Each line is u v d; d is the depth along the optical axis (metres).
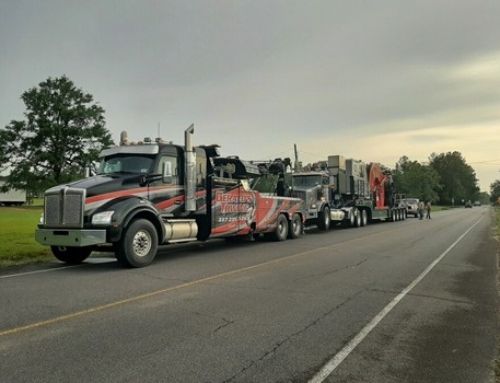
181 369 3.94
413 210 42.44
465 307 6.30
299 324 5.35
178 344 4.59
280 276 8.57
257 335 4.92
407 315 5.84
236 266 9.85
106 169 11.01
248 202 14.09
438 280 8.32
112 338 4.77
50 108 60.22
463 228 23.86
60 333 4.93
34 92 60.53
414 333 5.09
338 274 8.84
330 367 4.05
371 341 4.79
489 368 4.08
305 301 6.51
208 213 12.24
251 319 5.54
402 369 4.04
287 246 14.26
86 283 7.83
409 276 8.70
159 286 7.55
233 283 7.84
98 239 9.07
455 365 4.15
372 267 9.77
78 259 10.55
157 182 10.73
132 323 5.34
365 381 3.76
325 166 24.69
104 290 7.21
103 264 10.33
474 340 4.87
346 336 4.93
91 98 63.84
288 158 18.50
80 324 5.28
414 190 84.06
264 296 6.81
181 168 11.50
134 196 10.07
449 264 10.34
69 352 4.33
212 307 6.11
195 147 11.73
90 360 4.13
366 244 14.88
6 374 3.80
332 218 22.34
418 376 3.88
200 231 12.34
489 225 26.81
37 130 59.25
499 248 13.79
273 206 15.68
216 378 3.76
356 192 25.39
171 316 5.65
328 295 6.93
